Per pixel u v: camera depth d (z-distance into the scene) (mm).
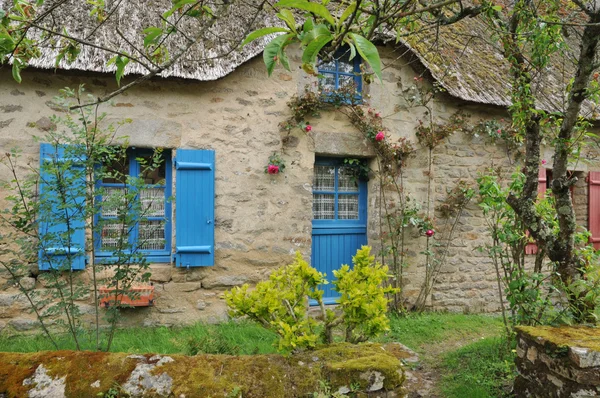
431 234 5656
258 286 2684
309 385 2168
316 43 1224
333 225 5926
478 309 6195
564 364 2549
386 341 4703
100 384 2047
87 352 2221
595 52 2838
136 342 4234
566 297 3307
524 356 2949
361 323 2725
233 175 5156
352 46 1230
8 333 4414
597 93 3117
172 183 5008
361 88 5848
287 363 2289
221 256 5098
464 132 6156
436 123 6020
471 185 6148
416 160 5922
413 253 5902
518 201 3475
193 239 4965
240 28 5070
